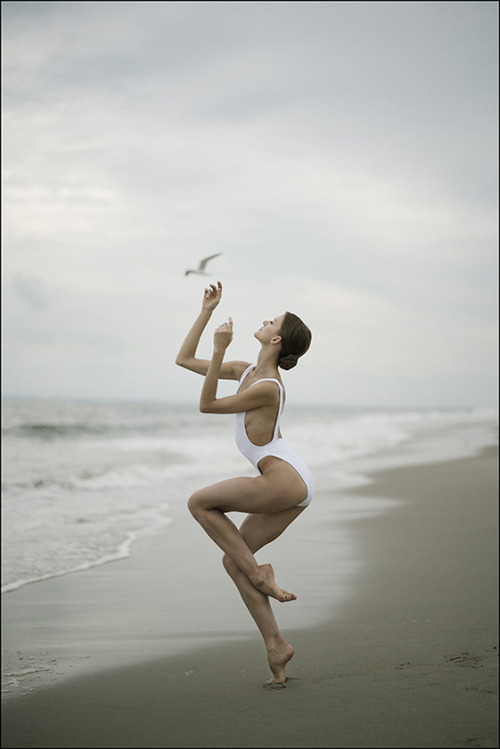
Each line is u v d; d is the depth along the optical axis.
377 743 2.60
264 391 3.54
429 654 4.06
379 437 28.84
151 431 33.28
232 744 2.66
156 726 2.92
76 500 11.34
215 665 4.04
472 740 2.60
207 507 3.55
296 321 3.68
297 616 5.21
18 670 4.00
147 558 7.41
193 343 3.92
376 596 5.79
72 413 51.62
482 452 21.19
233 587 6.26
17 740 2.82
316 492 12.55
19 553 7.54
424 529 8.96
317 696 3.23
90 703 3.31
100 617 5.31
